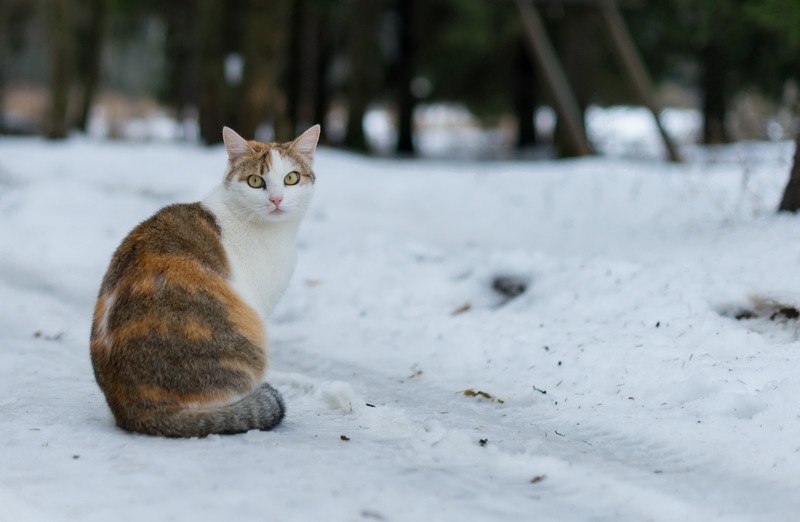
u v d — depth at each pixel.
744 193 12.87
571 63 24.39
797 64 22.56
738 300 7.54
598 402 6.12
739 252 8.76
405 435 5.32
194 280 5.18
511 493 4.38
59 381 6.58
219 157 18.42
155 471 4.38
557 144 24.66
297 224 6.14
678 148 20.17
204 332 5.06
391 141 39.41
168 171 17.09
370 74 28.80
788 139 13.78
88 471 4.40
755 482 4.66
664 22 27.19
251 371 5.23
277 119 21.00
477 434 5.42
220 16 22.78
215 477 4.30
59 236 11.84
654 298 7.78
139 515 3.88
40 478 4.31
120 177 16.78
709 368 6.25
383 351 7.92
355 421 5.61
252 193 5.79
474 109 34.78
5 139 27.09
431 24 29.84
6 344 7.70
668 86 40.84
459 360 7.42
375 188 16.45
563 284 8.69
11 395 6.09
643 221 12.71
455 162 29.30
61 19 24.77
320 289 10.05
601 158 20.69
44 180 15.69
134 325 4.99
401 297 9.62
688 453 5.12
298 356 8.04
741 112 23.34
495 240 12.94
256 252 5.86
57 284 10.38
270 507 3.96
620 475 4.73
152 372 4.95
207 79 22.91
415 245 11.50
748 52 24.16
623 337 7.11
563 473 4.65
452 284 9.80
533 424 5.82
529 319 8.02
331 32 30.64
